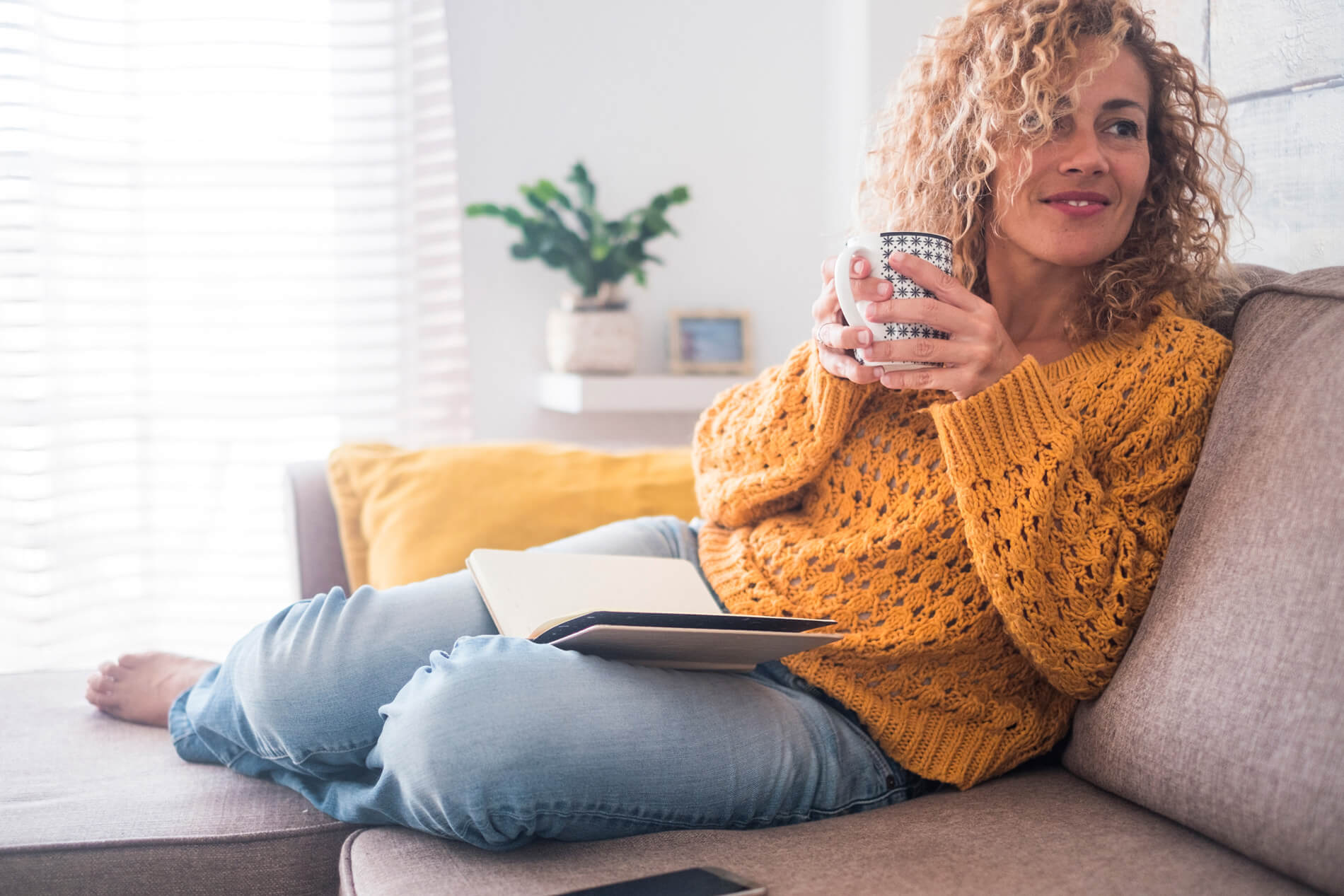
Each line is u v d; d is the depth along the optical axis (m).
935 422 0.93
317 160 2.44
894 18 2.37
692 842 0.82
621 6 2.69
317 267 2.46
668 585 1.05
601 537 1.18
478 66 2.61
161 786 1.02
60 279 2.18
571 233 2.48
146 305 2.32
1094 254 0.95
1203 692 0.78
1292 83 1.17
